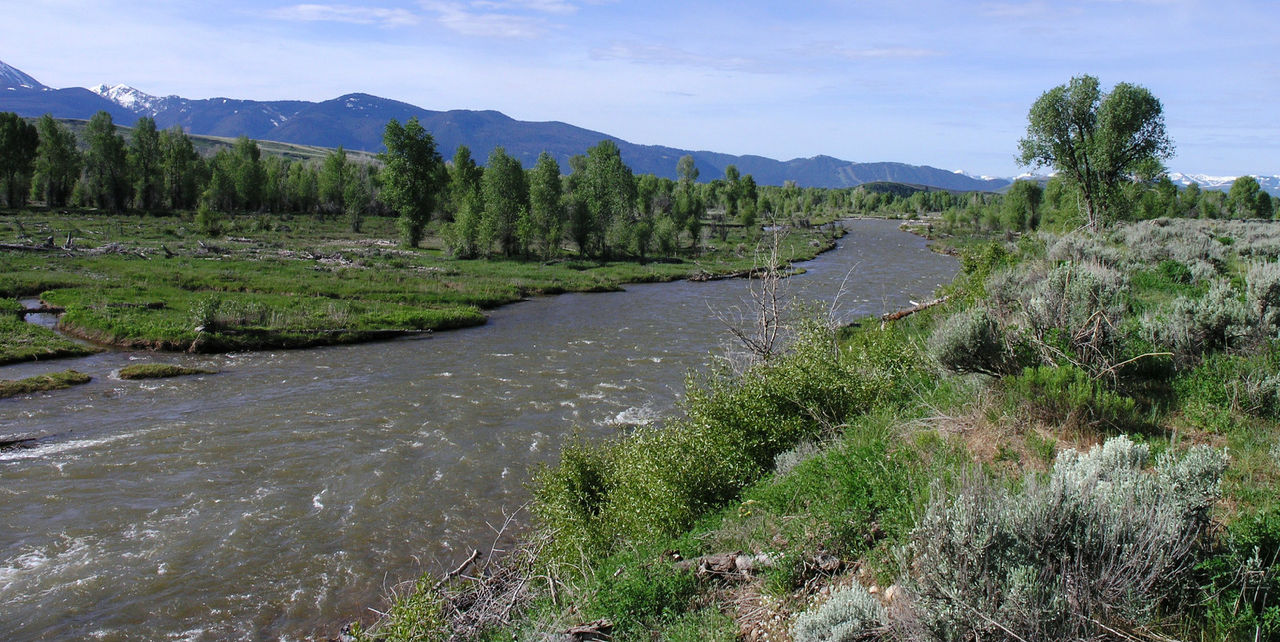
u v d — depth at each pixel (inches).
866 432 365.7
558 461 645.9
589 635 268.4
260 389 914.7
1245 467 261.4
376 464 645.3
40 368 1011.3
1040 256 898.7
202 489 591.2
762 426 420.5
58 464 644.1
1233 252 1026.1
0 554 484.4
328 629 403.9
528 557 405.1
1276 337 383.9
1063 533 186.9
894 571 228.4
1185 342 386.9
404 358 1113.4
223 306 1312.7
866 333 644.1
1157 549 180.9
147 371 983.0
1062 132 1651.1
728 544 311.6
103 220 3307.1
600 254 3011.8
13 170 3673.7
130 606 427.2
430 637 314.3
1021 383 337.4
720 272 2423.7
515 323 1464.1
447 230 2780.5
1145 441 295.6
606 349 1168.2
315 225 3786.9
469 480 609.0
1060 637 167.9
